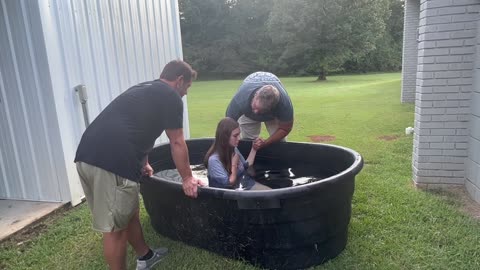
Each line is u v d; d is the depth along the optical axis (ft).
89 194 7.25
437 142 12.32
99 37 13.37
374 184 12.82
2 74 11.82
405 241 8.97
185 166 7.73
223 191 7.73
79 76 12.51
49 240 9.93
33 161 12.25
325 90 55.83
